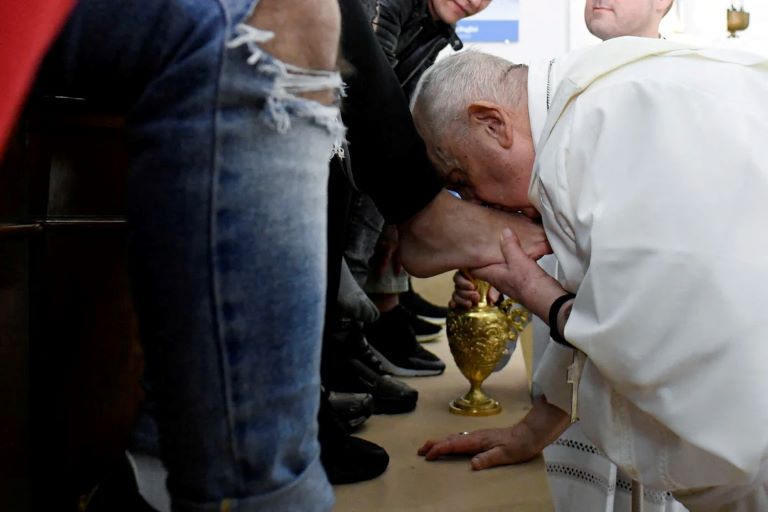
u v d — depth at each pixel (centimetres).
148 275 62
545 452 176
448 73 129
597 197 104
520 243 128
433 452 151
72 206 112
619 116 106
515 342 205
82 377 114
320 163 67
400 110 119
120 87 66
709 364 97
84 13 62
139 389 124
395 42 169
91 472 117
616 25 222
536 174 117
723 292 95
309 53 64
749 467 97
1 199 95
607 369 103
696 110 101
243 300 61
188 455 64
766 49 384
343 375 179
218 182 60
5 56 55
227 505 64
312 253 65
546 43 461
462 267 131
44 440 105
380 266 214
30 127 100
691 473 105
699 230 97
